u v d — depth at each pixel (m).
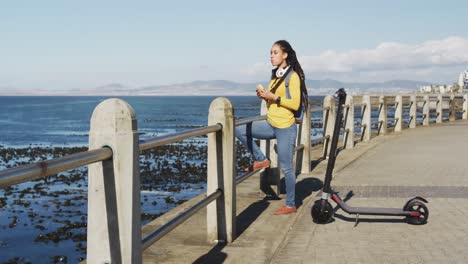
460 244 5.00
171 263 4.54
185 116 81.19
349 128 13.75
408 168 10.06
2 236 9.44
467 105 27.12
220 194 5.09
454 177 8.92
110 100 2.80
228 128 5.09
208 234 5.18
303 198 7.30
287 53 6.10
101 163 2.81
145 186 14.80
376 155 12.24
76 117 81.56
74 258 8.10
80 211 11.72
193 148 27.91
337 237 5.32
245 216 6.29
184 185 15.00
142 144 3.11
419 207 5.75
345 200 7.12
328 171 5.79
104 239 2.83
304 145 9.66
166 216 6.39
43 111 108.00
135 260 2.89
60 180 16.62
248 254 4.80
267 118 6.28
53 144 35.38
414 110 21.09
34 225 10.29
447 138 16.20
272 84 6.19
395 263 4.46
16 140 39.00
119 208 2.81
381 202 6.96
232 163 5.14
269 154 7.28
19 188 15.14
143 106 150.00
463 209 6.50
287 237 5.37
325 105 11.66
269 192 7.32
